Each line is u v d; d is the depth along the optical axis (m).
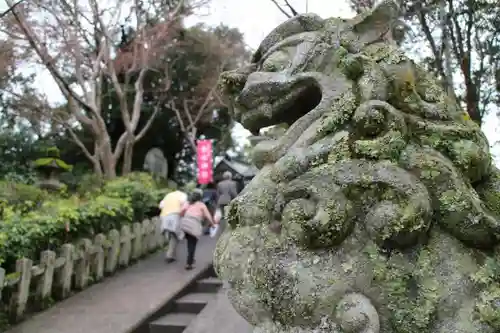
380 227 1.53
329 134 1.76
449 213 1.58
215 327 4.62
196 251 8.98
